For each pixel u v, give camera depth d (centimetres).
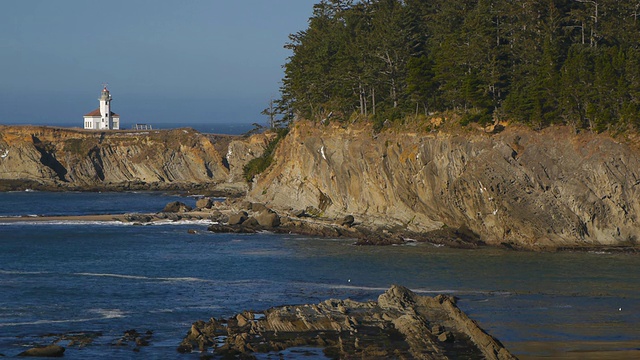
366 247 10619
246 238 11688
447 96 12225
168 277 8475
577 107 10944
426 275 8462
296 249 10494
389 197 12312
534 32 12362
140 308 6938
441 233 11269
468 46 12288
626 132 10544
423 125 12050
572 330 6097
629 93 10762
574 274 8431
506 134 11062
